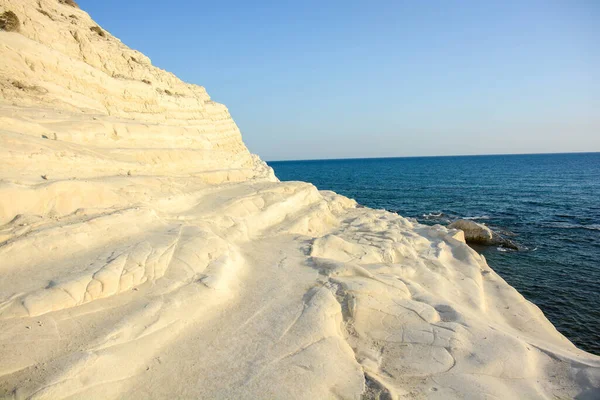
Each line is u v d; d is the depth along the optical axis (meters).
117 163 12.52
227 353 7.16
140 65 20.12
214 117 26.42
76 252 8.22
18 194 8.45
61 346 5.95
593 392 8.02
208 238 10.43
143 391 5.96
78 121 12.49
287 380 6.72
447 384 7.71
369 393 6.97
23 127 10.42
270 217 15.93
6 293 6.48
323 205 19.55
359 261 13.62
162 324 7.20
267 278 10.64
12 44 12.32
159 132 15.98
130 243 9.02
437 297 11.42
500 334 9.66
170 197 12.73
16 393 5.02
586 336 14.73
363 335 9.08
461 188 63.81
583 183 69.06
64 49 15.07
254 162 35.44
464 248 17.81
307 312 8.79
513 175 93.06
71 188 9.59
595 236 29.00
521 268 22.19
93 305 7.02
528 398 7.64
